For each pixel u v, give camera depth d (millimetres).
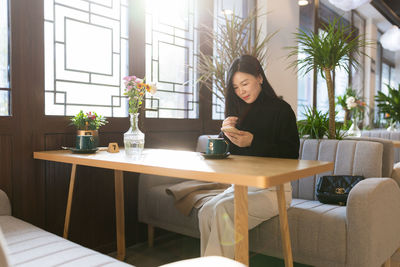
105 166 1564
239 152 1907
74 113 2326
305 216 1847
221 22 3619
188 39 3148
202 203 2148
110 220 2521
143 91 1811
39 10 2076
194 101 3209
